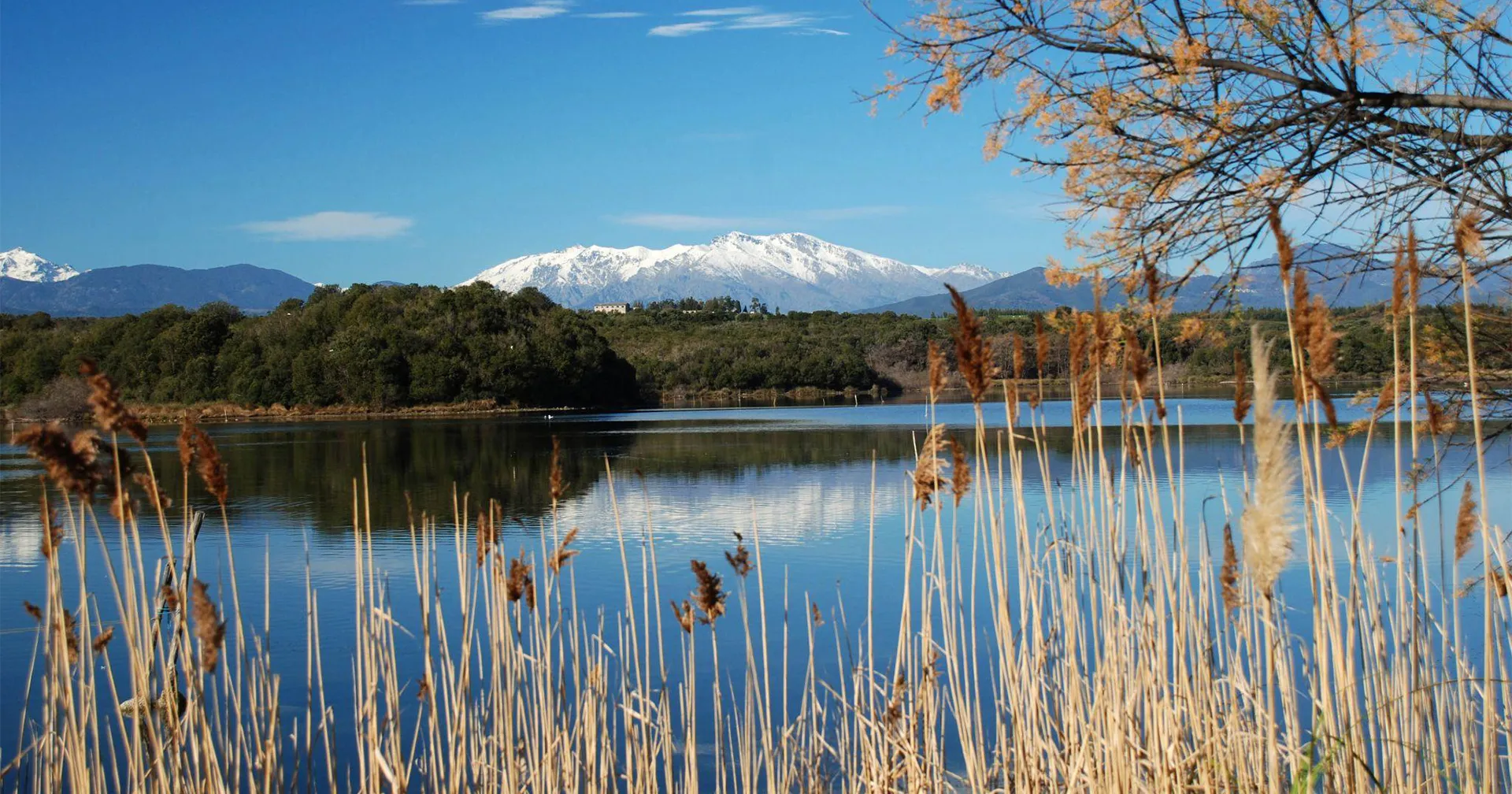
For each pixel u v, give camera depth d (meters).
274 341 83.00
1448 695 5.43
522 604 8.59
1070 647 5.55
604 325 136.88
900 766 6.51
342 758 8.41
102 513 23.41
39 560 17.34
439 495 29.39
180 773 4.66
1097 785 5.34
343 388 79.75
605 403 94.00
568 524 22.81
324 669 11.40
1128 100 6.89
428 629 6.02
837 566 17.14
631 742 6.90
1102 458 5.27
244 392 77.81
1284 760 5.35
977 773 6.03
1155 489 4.91
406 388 81.94
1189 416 51.31
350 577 16.56
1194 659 5.09
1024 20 7.11
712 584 6.66
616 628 13.05
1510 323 6.76
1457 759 4.96
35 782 5.81
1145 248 7.21
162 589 4.89
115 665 10.79
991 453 33.59
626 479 32.81
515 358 84.81
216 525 22.78
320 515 24.89
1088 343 5.21
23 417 49.19
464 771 5.89
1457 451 22.30
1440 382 6.91
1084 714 5.58
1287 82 6.90
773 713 9.70
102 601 14.02
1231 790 5.09
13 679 10.91
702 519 23.38
